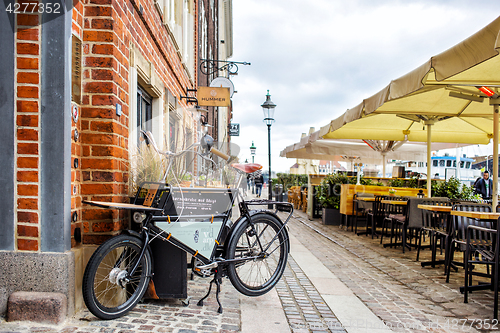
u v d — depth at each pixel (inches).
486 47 112.6
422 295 148.9
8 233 105.0
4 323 100.0
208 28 565.6
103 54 118.0
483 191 427.5
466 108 251.0
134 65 148.0
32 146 105.0
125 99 131.5
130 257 113.5
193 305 124.9
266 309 124.7
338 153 414.9
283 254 145.5
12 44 104.0
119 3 126.6
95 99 117.4
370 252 243.1
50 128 105.0
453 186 340.8
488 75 170.7
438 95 228.8
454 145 388.8
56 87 105.0
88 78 117.6
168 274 123.5
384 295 147.4
